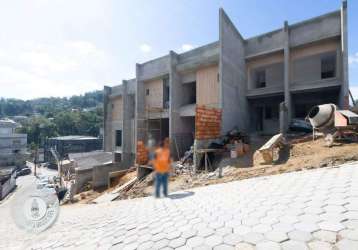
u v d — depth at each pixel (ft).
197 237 12.80
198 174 42.80
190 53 68.85
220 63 54.54
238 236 12.07
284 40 58.18
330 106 40.75
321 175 22.57
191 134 74.28
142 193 44.52
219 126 53.36
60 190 80.28
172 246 12.16
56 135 301.43
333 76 62.90
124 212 22.39
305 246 9.95
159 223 16.29
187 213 17.63
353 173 21.20
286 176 25.36
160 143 24.94
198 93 65.77
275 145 40.52
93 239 15.71
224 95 55.06
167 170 25.29
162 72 74.79
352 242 9.56
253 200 18.16
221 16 54.85
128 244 13.52
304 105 67.21
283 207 15.28
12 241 19.80
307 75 64.08
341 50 51.16
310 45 56.03
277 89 61.62
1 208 53.42
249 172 34.45
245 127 66.90
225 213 16.11
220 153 48.60
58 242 16.93
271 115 72.54
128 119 92.84
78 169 74.33
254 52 65.57
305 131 52.37
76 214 29.14
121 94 98.63
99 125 339.57
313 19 54.29
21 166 189.16
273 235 11.45
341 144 36.09
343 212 12.69
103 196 52.80
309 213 13.39
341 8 49.34
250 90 66.54
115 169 77.77
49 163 211.61
